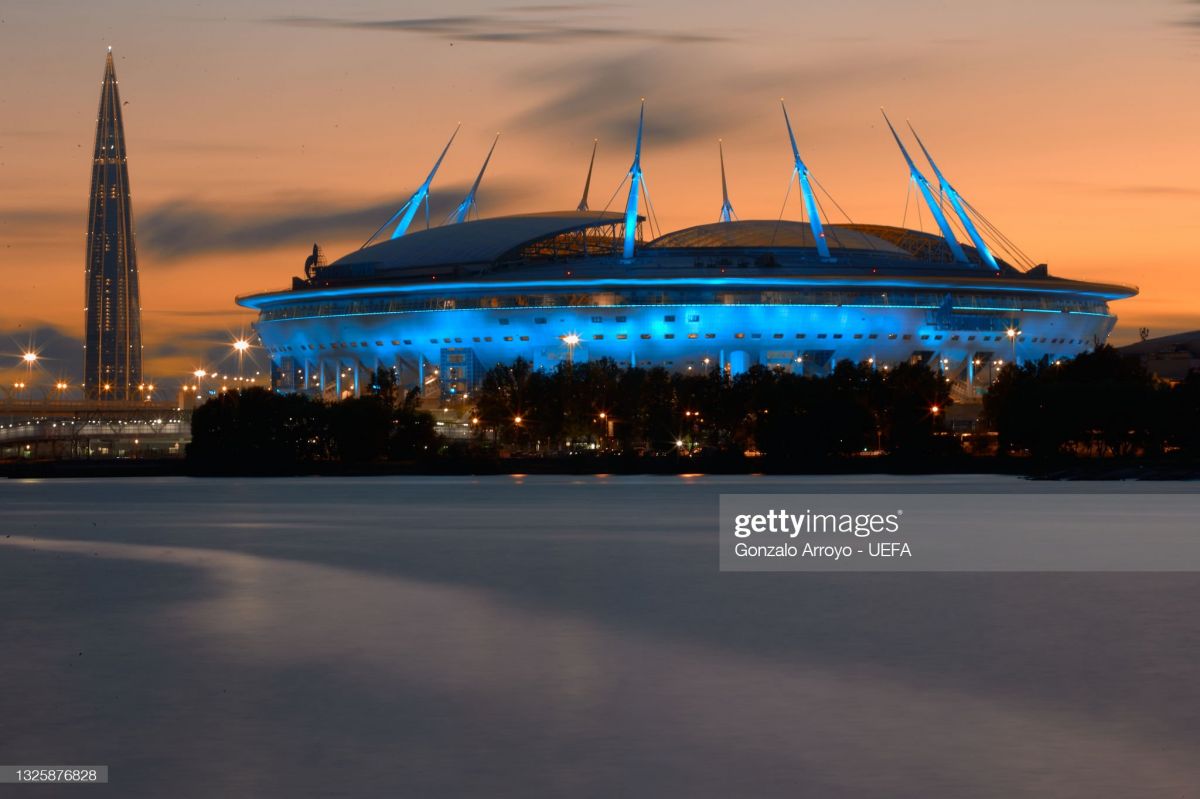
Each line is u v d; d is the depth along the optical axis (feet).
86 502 482.69
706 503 444.14
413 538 326.03
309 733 130.93
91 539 327.47
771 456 652.89
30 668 161.07
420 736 129.80
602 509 420.36
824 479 606.14
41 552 296.30
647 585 235.20
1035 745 126.21
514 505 444.55
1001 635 182.91
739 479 614.34
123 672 158.40
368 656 167.53
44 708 140.97
